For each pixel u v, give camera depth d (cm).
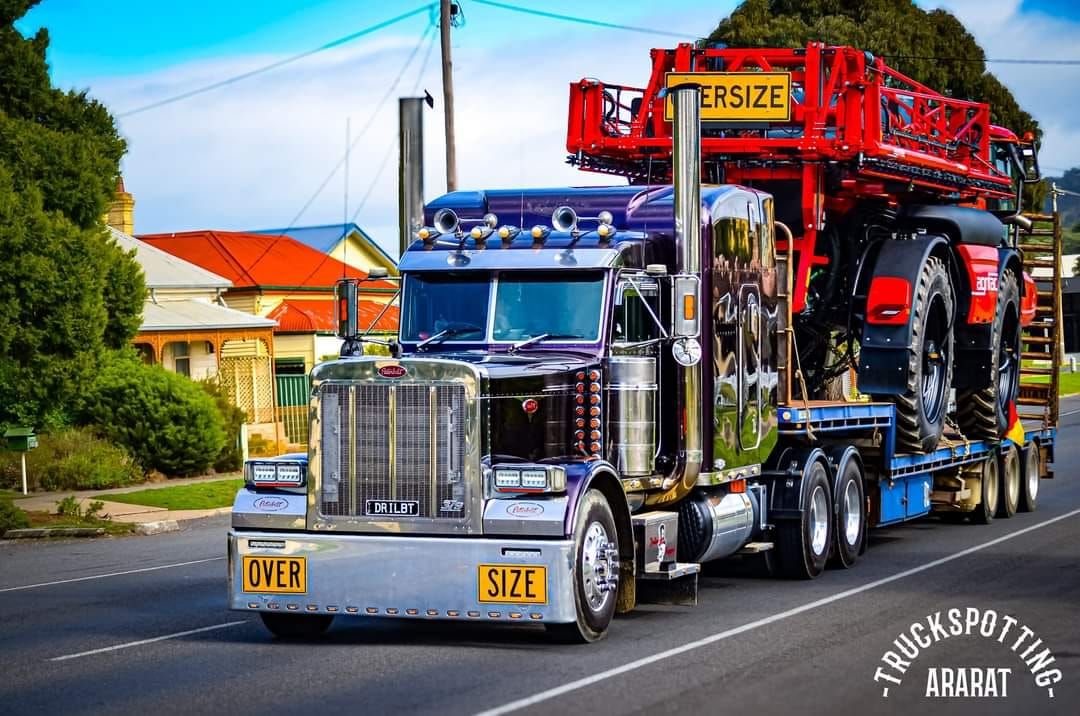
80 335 2488
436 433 1116
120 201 4581
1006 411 2125
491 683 989
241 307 4853
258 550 1153
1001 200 2216
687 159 1295
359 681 1007
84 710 931
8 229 2384
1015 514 2223
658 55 1808
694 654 1088
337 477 1139
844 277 1869
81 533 2148
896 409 1798
